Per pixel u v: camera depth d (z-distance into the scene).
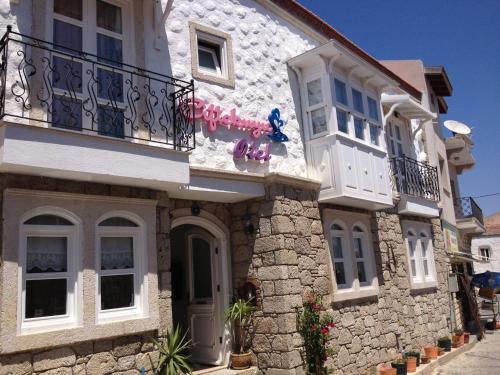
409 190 11.65
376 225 10.39
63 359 4.99
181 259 8.98
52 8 5.64
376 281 9.83
